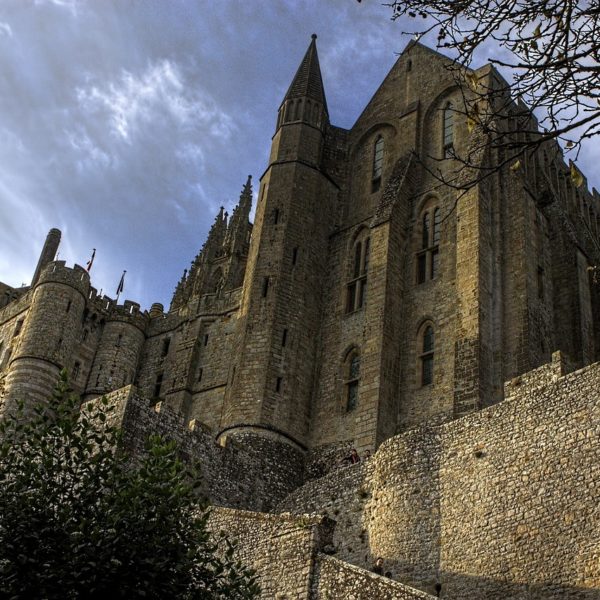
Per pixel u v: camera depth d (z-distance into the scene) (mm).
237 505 39500
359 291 50812
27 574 18469
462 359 41469
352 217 54875
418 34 13602
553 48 12594
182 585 19359
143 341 61781
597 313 48625
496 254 45281
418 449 30281
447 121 53812
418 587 27344
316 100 58625
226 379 53875
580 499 24172
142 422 36312
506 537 25578
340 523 32500
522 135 45000
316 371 49438
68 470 21188
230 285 72000
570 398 26016
